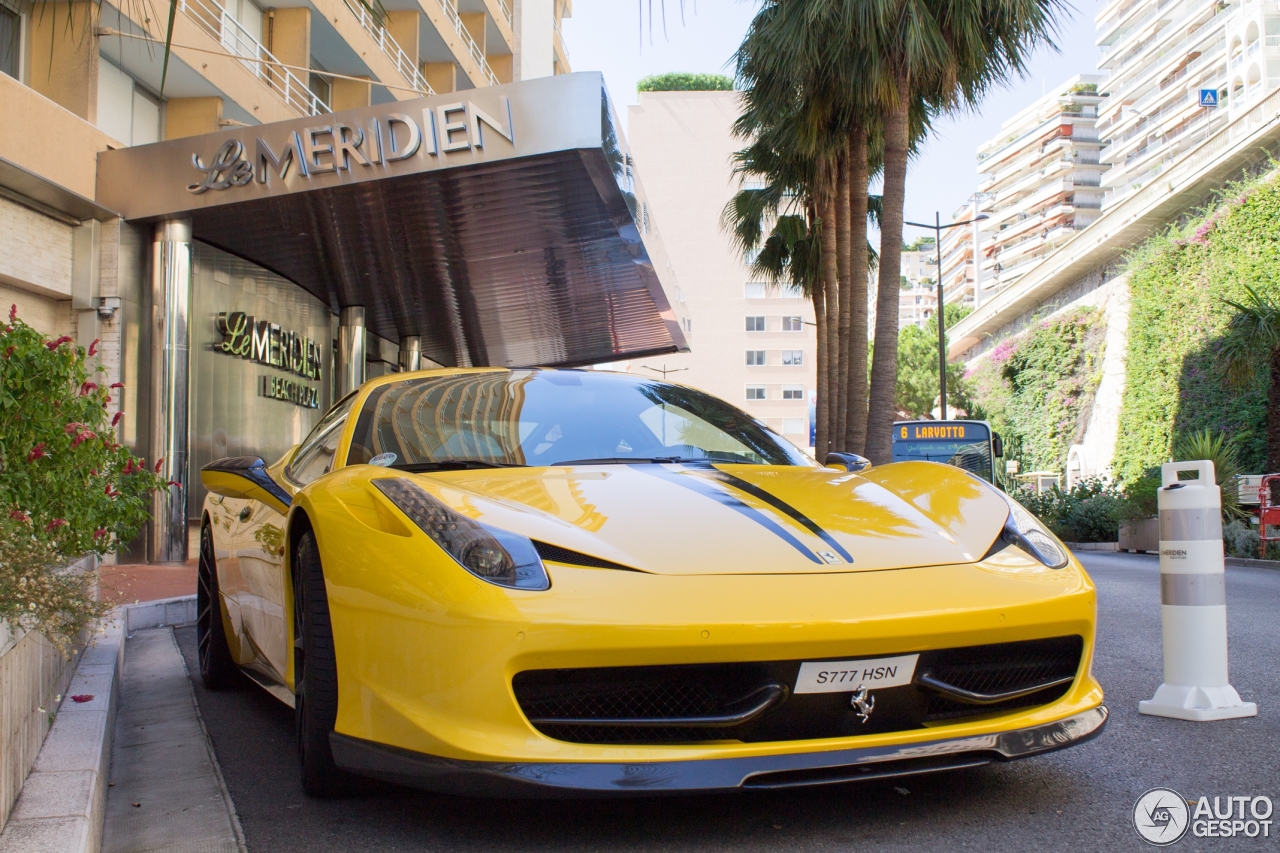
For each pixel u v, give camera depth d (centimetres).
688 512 233
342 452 293
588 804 230
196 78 1324
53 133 1007
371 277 1550
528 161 1033
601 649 190
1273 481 1359
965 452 1788
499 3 2777
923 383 4372
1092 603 228
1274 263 2120
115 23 1158
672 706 203
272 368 1507
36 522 340
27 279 985
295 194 1059
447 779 194
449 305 1803
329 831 217
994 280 12594
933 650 206
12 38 1089
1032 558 235
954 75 1193
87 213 1048
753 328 6725
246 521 345
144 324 1094
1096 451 3080
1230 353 1559
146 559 1069
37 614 213
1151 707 326
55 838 167
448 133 1022
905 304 16250
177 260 1094
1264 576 1056
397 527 220
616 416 319
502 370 350
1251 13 7175
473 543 208
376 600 213
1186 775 249
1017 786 241
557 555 208
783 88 1352
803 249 2016
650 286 1694
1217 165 2452
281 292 1538
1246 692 361
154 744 303
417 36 2077
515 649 192
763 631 192
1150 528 1697
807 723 202
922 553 225
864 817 219
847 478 287
